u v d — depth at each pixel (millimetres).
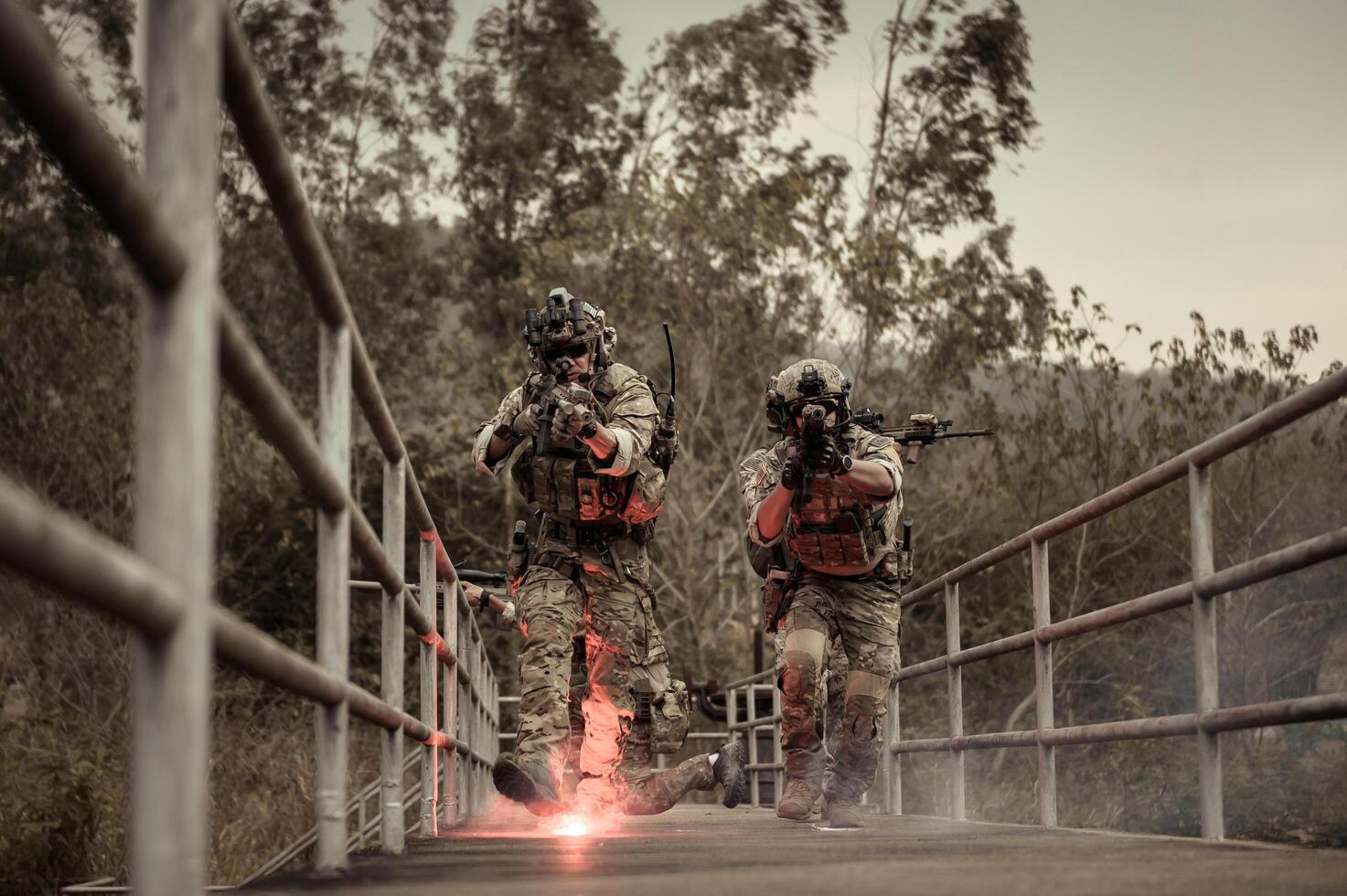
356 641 22062
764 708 14500
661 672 6621
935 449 21062
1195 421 18016
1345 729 11523
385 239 27500
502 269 28484
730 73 27234
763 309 20859
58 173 21562
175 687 1392
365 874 2754
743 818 7336
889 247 20453
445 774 5887
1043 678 5234
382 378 27422
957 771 6348
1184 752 15109
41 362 19188
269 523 21797
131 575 1235
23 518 1000
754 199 20797
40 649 15164
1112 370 18500
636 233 21297
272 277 25734
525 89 28875
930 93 27344
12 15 979
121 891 8266
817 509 5512
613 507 5312
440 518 24016
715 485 22344
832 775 5883
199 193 1455
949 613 6562
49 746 11445
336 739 2703
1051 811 5160
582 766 5609
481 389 23672
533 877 2703
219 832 12016
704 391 21844
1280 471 17359
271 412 1956
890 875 2633
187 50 1453
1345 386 3127
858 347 21031
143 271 1386
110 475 18781
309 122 27188
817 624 5734
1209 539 3953
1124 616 4445
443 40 27734
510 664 23000
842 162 27141
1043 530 5156
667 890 2357
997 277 26109
